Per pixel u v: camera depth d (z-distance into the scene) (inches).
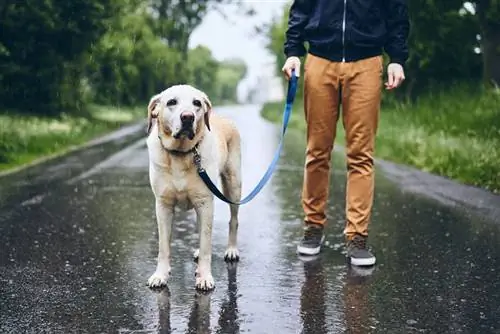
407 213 284.7
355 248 201.8
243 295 170.6
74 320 152.1
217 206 304.3
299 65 209.3
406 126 594.9
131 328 146.9
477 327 148.0
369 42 198.2
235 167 206.5
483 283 180.7
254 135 837.2
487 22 633.6
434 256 210.2
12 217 275.4
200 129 173.9
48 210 292.2
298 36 208.2
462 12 727.1
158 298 168.1
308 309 159.8
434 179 389.7
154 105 175.9
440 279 184.7
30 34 787.4
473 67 784.3
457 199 318.0
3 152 469.7
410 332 145.0
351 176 205.6
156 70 1689.2
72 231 248.8
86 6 812.0
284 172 440.1
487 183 355.3
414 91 826.8
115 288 176.7
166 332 144.6
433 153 441.7
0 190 347.9
